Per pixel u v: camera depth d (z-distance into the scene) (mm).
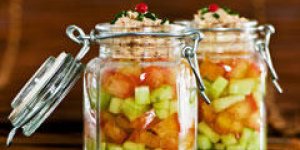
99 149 446
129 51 439
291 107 862
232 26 516
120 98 437
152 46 438
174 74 438
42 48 900
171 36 432
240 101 509
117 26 436
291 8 895
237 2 898
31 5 903
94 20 901
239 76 509
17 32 900
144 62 439
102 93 443
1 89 875
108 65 443
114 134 438
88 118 455
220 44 514
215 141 513
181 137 443
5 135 688
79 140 671
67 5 903
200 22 519
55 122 832
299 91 874
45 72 429
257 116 518
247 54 518
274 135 785
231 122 510
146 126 435
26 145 638
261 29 522
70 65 431
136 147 435
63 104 850
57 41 900
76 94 855
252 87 513
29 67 896
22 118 424
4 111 822
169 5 903
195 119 459
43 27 901
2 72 889
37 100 423
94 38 439
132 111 434
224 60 510
